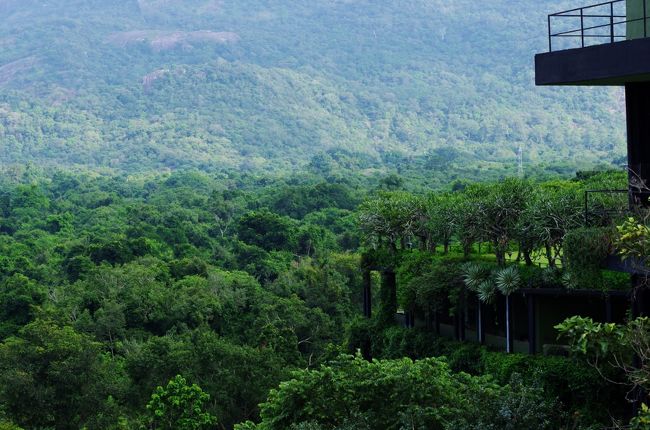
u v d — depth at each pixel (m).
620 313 28.67
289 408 29.05
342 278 84.50
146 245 99.19
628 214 23.92
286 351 58.88
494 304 33.56
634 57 21.72
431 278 35.00
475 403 26.28
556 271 30.28
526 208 31.92
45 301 76.25
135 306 73.88
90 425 49.44
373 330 41.34
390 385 28.47
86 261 91.88
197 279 82.12
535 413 25.59
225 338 72.25
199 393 45.34
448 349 35.12
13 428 44.91
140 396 51.69
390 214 40.62
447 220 36.50
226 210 144.12
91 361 51.44
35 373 50.56
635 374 19.75
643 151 24.12
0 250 111.44
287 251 106.00
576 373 28.83
